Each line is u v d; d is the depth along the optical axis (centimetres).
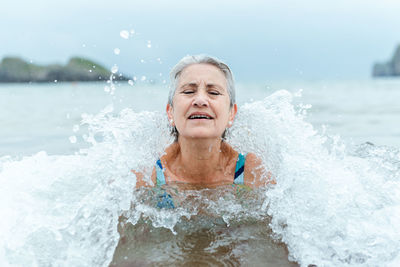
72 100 1058
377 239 167
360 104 849
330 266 158
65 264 159
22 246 163
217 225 195
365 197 194
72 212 187
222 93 234
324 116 633
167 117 281
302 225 180
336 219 179
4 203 184
